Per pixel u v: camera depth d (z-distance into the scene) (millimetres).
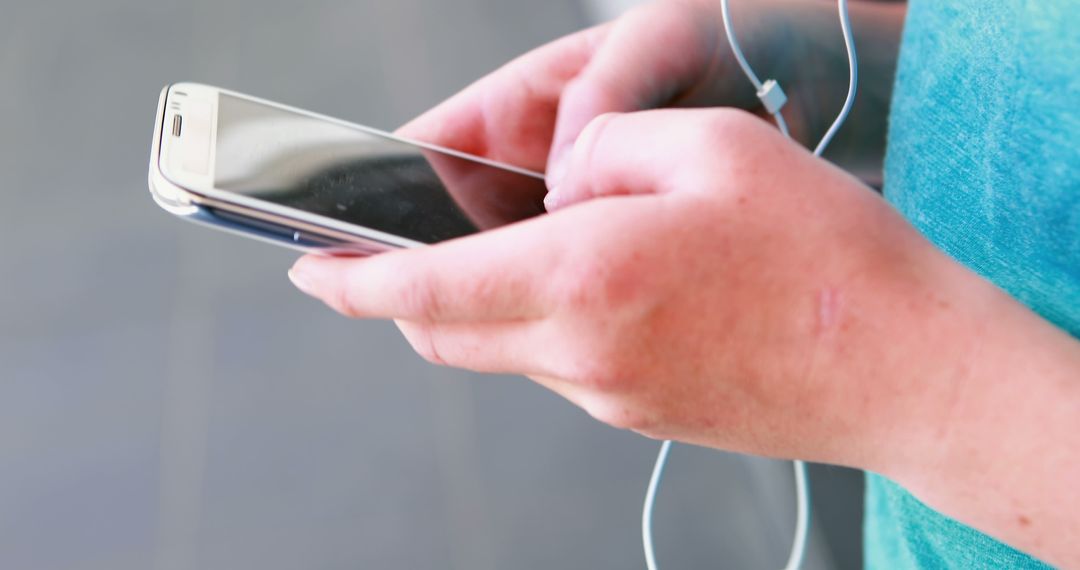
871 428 394
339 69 2348
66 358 1757
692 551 1463
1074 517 360
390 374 1699
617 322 391
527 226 405
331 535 1506
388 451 1599
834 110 718
